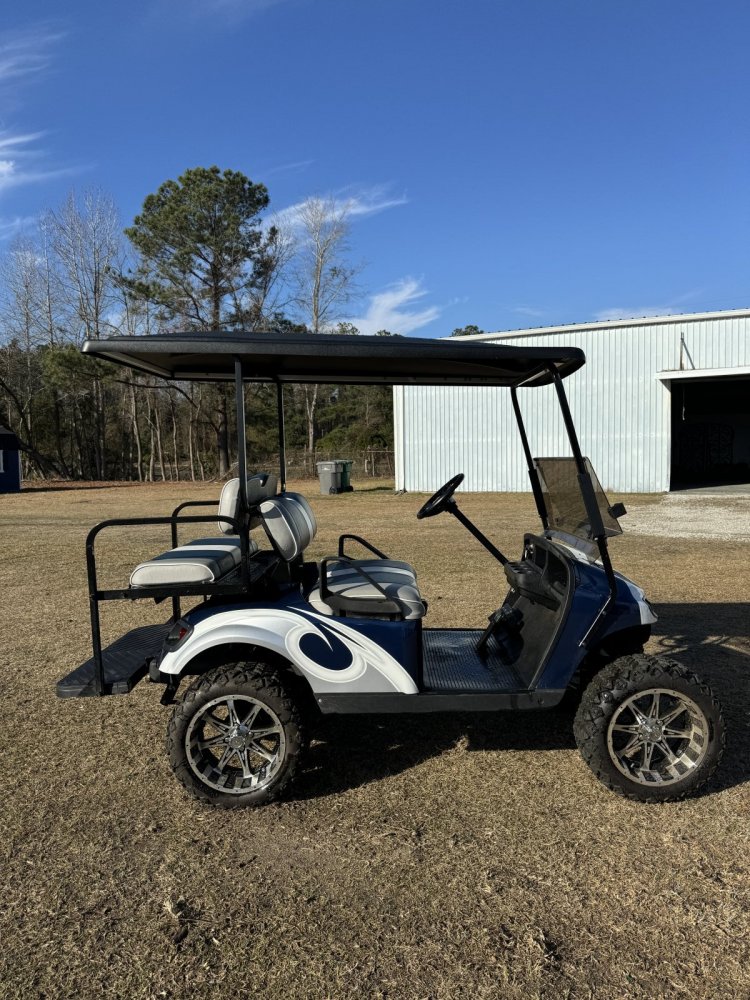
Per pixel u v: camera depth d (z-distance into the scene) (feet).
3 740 12.00
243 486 9.84
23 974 6.68
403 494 63.93
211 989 6.47
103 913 7.54
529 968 6.63
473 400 64.28
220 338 9.68
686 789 9.43
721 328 56.80
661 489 59.36
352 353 9.55
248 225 102.12
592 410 60.85
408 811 9.52
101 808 9.74
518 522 39.75
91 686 9.91
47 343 124.57
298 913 7.47
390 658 9.69
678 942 6.95
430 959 6.77
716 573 24.30
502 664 11.02
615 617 9.81
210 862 8.43
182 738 9.44
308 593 10.59
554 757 11.05
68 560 29.22
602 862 8.27
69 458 141.49
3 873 8.27
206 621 9.77
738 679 13.87
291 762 9.51
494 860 8.36
